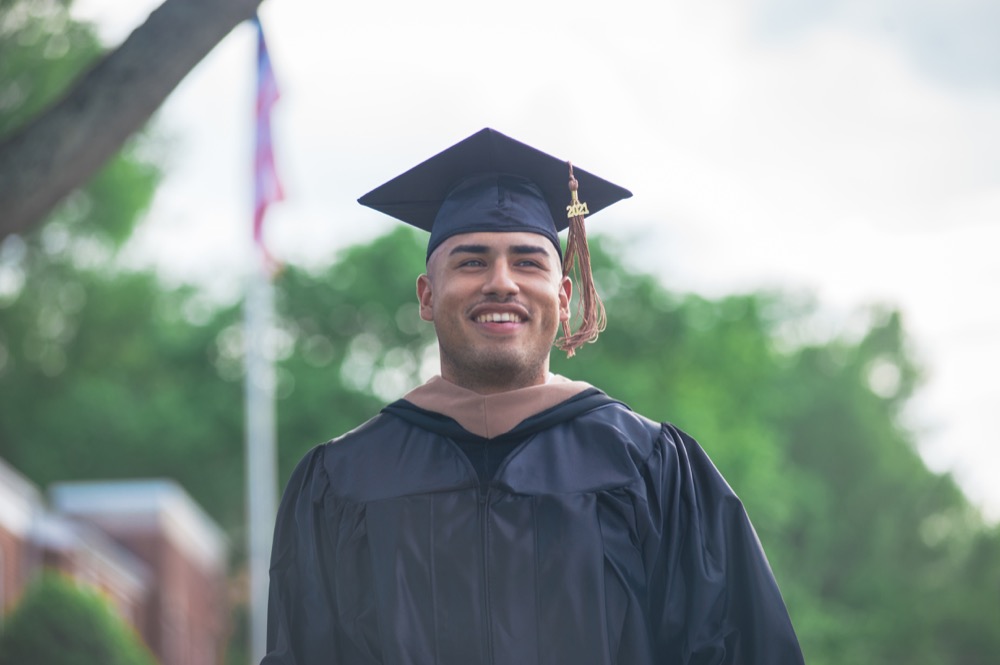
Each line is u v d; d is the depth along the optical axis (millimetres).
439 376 4066
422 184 4383
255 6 9406
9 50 35625
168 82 9422
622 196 4445
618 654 3750
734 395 40469
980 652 53531
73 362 41781
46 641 18562
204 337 42000
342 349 39625
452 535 3828
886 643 49469
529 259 3994
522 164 4270
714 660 3838
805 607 42969
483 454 3934
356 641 3871
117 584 29375
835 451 56344
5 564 23531
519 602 3760
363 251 40000
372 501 3898
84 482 41844
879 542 55094
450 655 3748
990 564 56594
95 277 41156
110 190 39531
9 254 39688
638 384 35969
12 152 9336
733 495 4008
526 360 3932
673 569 3891
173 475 42438
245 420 40969
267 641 4086
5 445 41750
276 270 18594
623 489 3861
